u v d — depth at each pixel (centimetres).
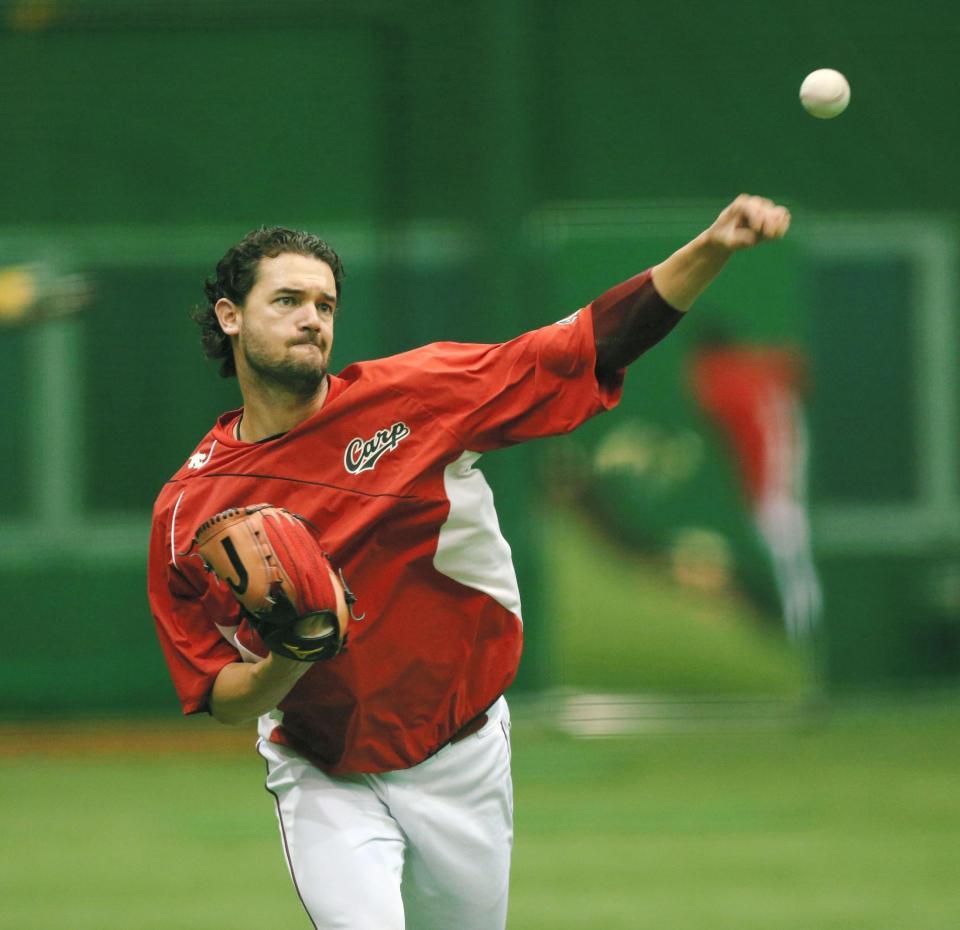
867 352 3431
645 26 3338
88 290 2900
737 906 1897
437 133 3303
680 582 3206
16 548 3303
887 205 3391
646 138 3334
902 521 3428
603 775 2744
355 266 3306
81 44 3306
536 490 3234
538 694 3222
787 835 2280
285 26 3303
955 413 3431
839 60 3366
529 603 3228
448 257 3312
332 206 3316
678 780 2695
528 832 2317
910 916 1842
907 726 3159
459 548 1011
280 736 1066
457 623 1029
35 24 3300
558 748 3017
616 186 3328
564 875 2064
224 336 1061
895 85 3381
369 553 1001
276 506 1001
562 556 3216
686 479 3216
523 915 1872
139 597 3288
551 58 3322
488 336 3256
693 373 3216
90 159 3319
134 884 2048
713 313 3216
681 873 2064
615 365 978
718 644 3200
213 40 3309
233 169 3316
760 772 2756
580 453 3225
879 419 3434
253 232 998
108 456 3338
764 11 3350
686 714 3178
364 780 1055
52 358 3331
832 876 2039
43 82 3316
